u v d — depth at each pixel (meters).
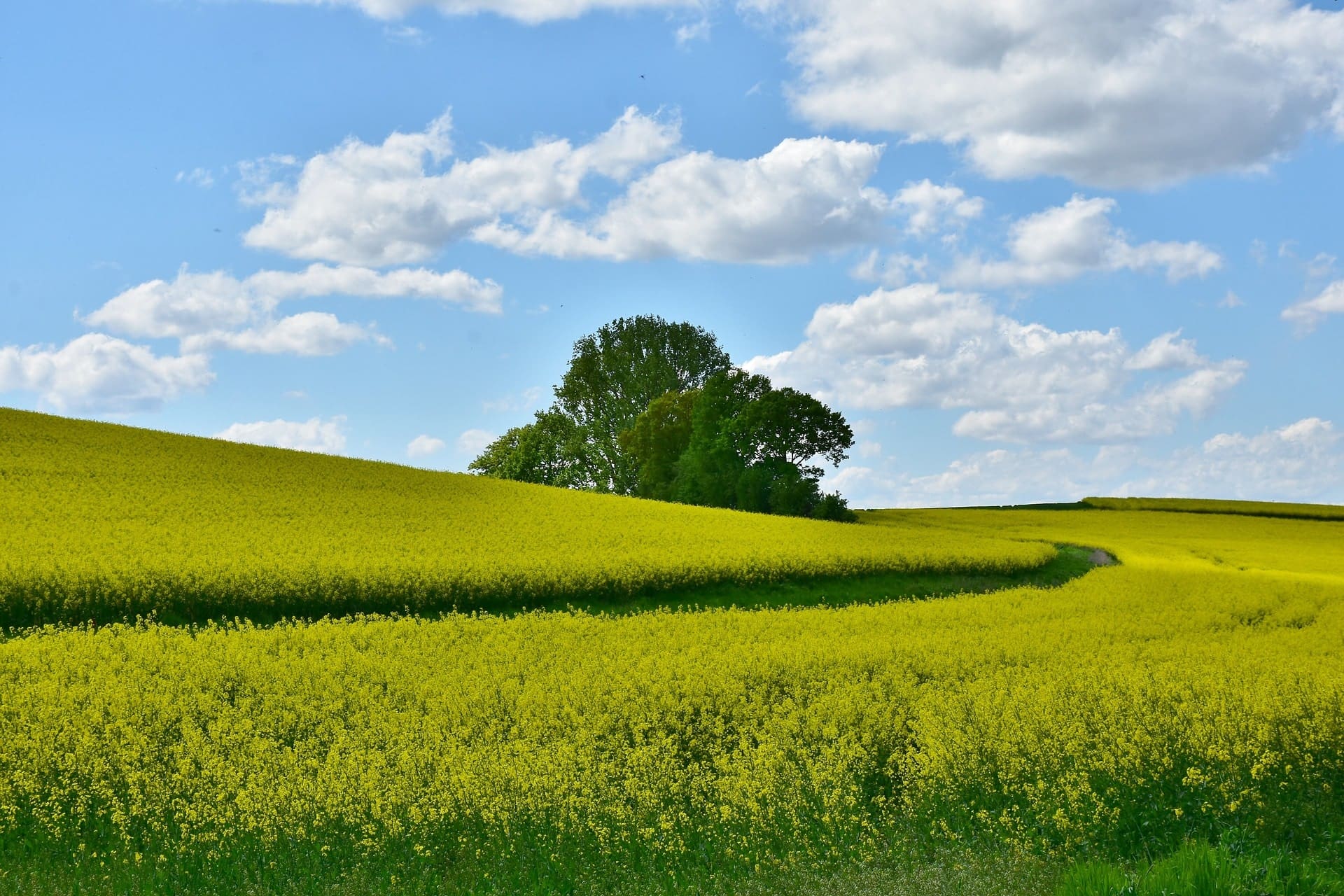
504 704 15.05
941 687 16.08
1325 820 10.41
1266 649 20.16
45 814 10.98
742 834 10.41
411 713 14.38
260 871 9.78
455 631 21.75
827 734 13.45
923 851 10.12
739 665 17.67
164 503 36.81
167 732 14.00
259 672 17.11
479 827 10.61
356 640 20.66
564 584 28.84
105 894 9.17
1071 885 8.29
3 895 9.13
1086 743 12.59
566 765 11.81
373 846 10.11
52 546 28.17
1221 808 10.59
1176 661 18.44
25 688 15.52
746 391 73.31
